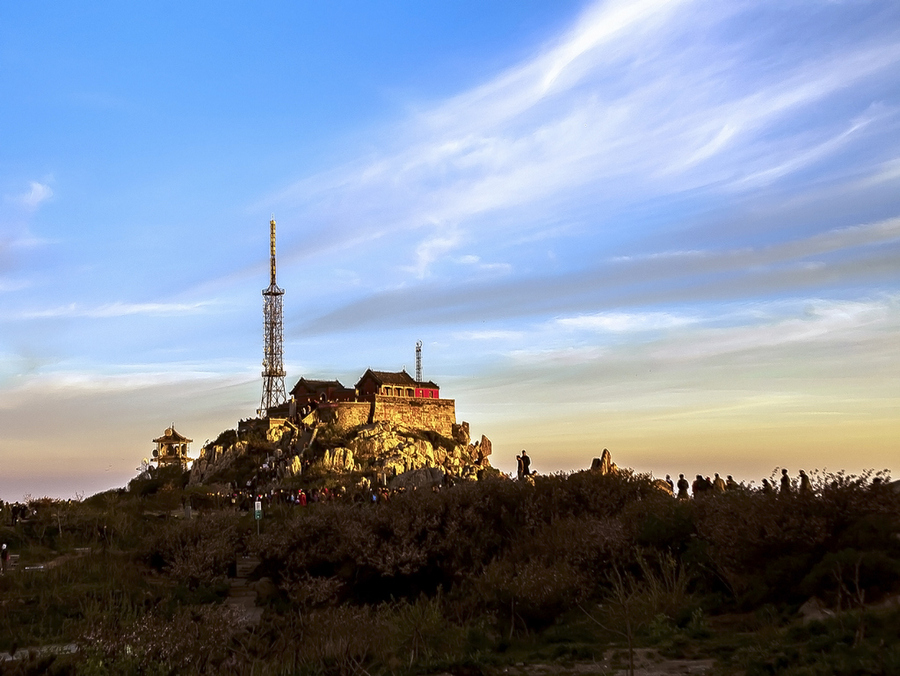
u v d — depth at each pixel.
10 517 56.59
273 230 192.50
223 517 50.00
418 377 186.38
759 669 14.82
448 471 131.62
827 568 19.45
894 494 21.75
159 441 151.88
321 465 133.50
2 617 28.75
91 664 17.98
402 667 18.20
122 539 51.47
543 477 37.50
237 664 19.02
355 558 34.06
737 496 25.20
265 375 186.50
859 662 13.88
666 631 19.03
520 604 22.77
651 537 26.12
